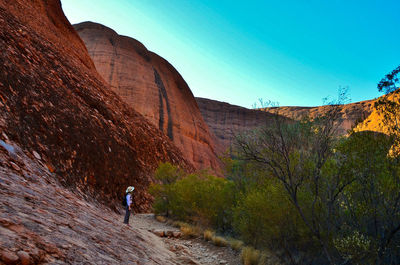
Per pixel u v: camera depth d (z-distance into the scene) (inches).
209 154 2773.1
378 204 203.0
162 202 688.4
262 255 321.4
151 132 1334.9
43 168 374.3
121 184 678.5
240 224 394.0
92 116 747.4
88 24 3272.6
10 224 108.3
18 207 139.7
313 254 272.4
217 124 5497.1
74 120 604.1
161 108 2559.1
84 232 174.7
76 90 786.2
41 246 105.4
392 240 199.3
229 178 571.2
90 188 511.8
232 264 328.5
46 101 535.8
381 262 189.2
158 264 225.8
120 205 615.5
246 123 5575.8
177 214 621.6
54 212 178.7
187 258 314.0
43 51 751.1
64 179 424.2
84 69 1120.8
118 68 2655.0
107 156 668.7
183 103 3070.9
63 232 143.3
